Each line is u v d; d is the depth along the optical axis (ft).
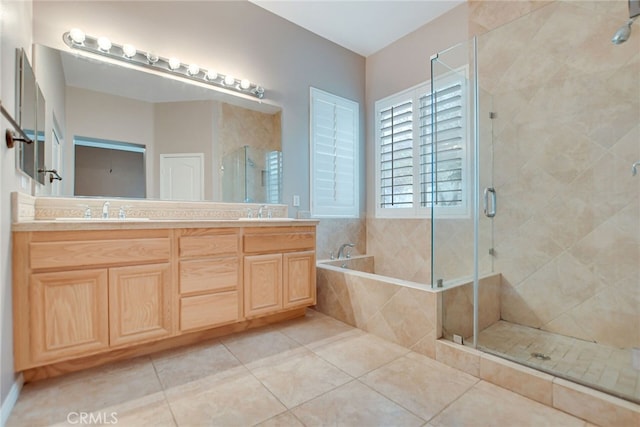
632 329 6.47
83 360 5.53
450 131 7.88
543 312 7.61
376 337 7.11
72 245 4.99
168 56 7.94
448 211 7.34
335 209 11.27
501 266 8.22
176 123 8.05
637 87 6.34
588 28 6.91
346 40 11.26
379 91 11.84
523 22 7.85
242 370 5.56
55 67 6.49
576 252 7.19
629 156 6.50
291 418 4.24
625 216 6.57
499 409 4.47
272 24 9.83
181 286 6.08
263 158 9.55
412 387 5.03
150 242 5.72
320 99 10.94
